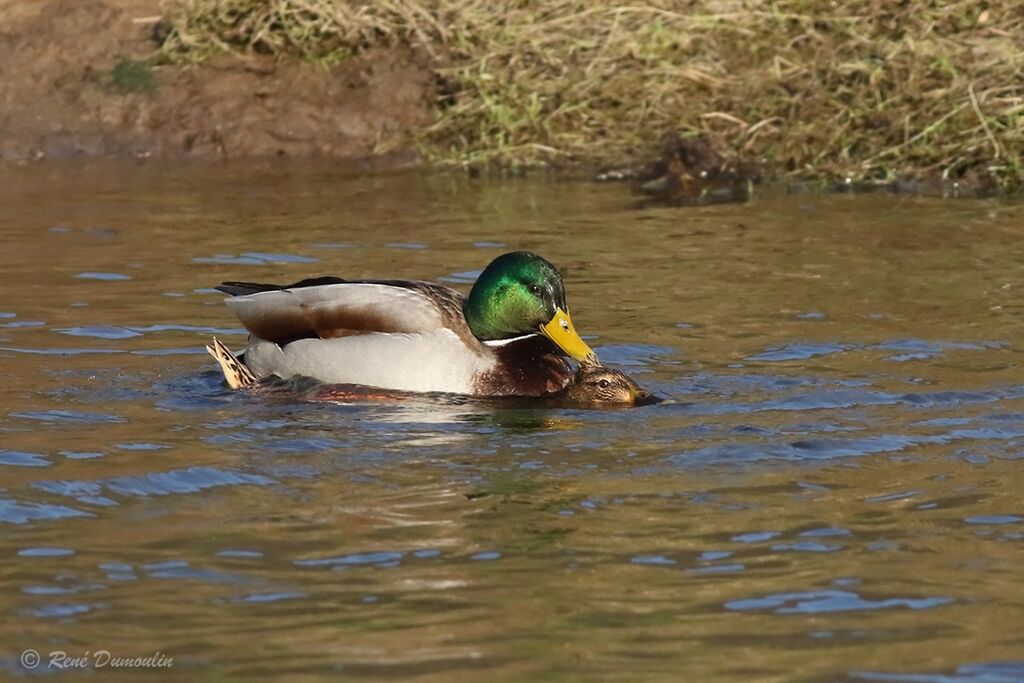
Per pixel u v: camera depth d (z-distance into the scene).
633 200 19.23
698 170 20.45
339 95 21.98
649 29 21.81
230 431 11.21
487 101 21.36
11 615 8.05
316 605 8.19
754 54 21.89
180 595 8.31
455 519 9.49
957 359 12.91
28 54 22.27
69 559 8.78
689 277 15.62
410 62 22.27
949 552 8.91
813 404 11.82
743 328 13.89
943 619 8.02
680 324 14.02
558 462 10.58
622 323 14.07
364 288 12.45
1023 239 17.02
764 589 8.41
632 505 9.73
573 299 14.84
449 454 10.77
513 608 8.16
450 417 11.66
